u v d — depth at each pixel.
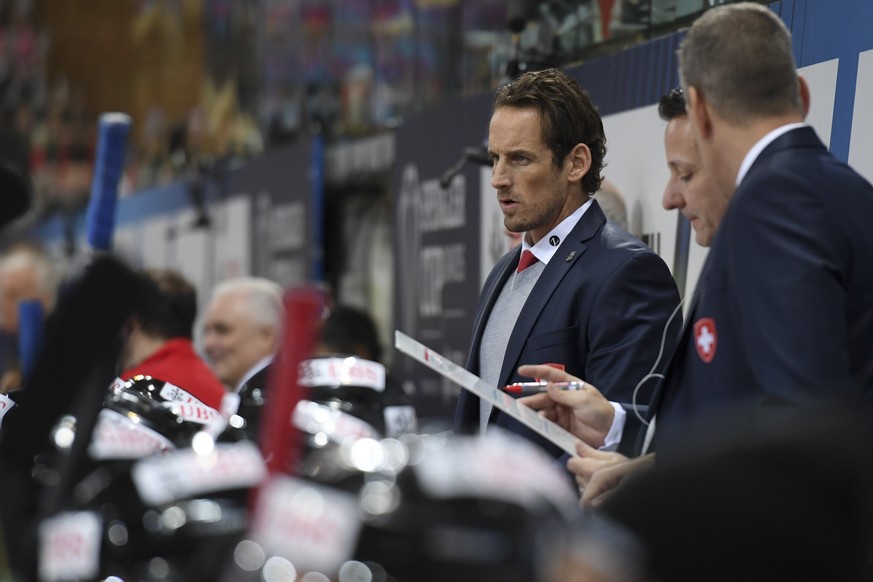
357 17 23.11
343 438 4.94
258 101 27.03
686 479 2.18
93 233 4.76
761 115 7.06
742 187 6.89
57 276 22.70
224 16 29.06
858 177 6.96
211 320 15.91
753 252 6.67
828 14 10.30
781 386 6.28
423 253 16.20
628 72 12.20
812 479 2.16
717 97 7.15
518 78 10.41
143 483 3.17
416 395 16.36
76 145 33.09
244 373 15.82
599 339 9.72
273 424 2.79
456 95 18.66
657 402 7.60
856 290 6.68
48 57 34.66
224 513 3.01
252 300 15.84
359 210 18.95
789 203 6.68
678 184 10.45
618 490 2.31
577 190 10.30
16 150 33.75
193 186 23.92
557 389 8.56
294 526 2.55
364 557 2.47
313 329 2.85
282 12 26.39
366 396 6.84
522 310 10.20
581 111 10.22
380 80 22.00
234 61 28.45
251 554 2.66
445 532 2.46
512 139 10.12
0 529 3.76
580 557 2.19
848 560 2.18
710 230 9.26
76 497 3.50
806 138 6.97
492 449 2.58
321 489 2.57
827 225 6.64
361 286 18.88
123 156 4.79
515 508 2.47
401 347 7.91
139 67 32.22
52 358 3.96
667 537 2.18
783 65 7.10
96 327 3.96
